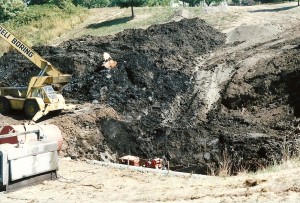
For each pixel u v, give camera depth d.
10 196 7.66
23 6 46.31
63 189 8.14
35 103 20.16
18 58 31.48
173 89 24.34
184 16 38.31
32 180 8.57
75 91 25.23
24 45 21.27
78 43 32.16
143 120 21.14
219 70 25.72
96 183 8.76
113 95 23.91
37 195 7.67
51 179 9.05
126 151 18.38
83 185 8.53
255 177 7.04
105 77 25.34
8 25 43.19
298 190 5.28
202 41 31.22
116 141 18.75
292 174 6.39
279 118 19.80
